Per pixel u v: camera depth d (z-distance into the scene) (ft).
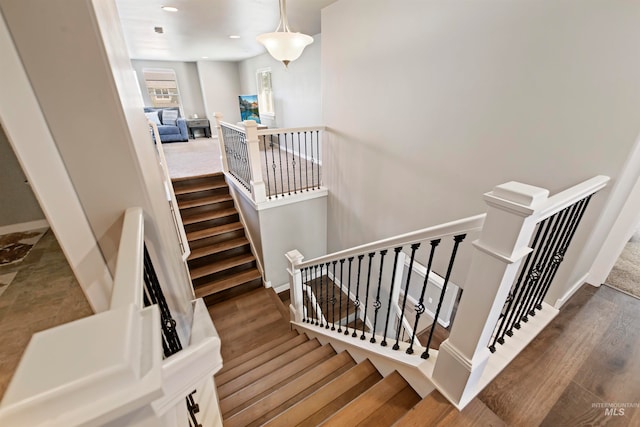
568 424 3.95
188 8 11.02
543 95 5.57
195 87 29.43
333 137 12.45
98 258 3.74
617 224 6.25
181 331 4.92
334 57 11.19
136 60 26.16
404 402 4.49
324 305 14.53
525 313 5.70
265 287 13.89
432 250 4.18
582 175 5.33
